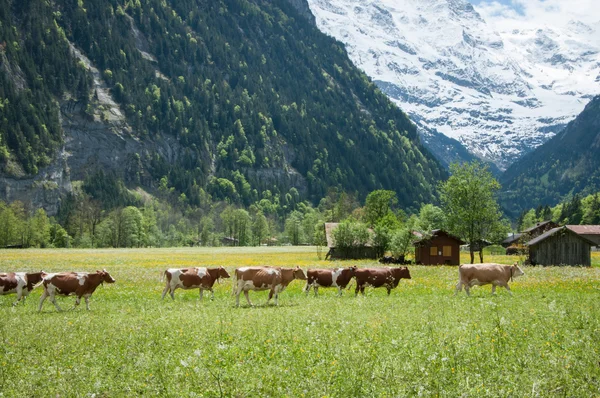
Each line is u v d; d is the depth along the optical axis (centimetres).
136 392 1340
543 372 1364
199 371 1441
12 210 18050
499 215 8350
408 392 1248
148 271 6438
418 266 7844
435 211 15162
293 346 1759
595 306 2745
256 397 1276
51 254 11650
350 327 2067
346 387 1291
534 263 8669
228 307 3062
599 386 1273
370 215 14038
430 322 2112
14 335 2088
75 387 1373
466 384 1263
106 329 2195
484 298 3262
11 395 1329
